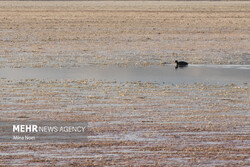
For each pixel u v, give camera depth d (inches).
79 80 2396.7
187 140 1523.1
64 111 1822.1
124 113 1801.2
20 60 3006.9
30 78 2456.9
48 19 6220.5
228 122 1710.1
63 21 5954.7
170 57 3228.3
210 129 1630.2
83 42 3971.5
